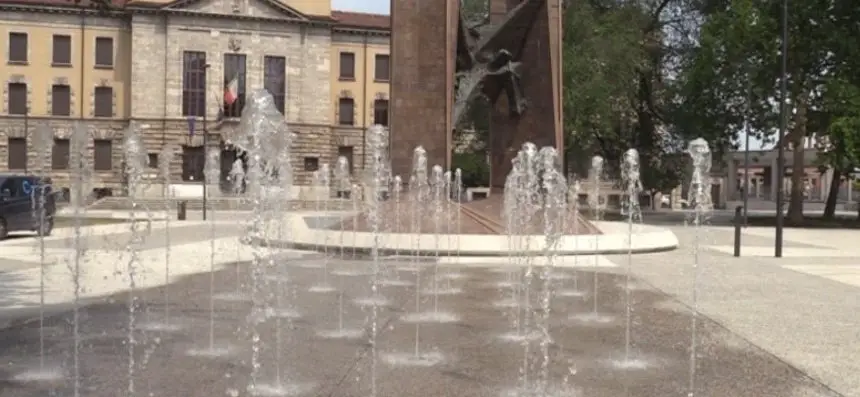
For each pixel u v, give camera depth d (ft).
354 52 212.43
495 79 63.05
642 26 136.77
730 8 114.73
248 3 195.31
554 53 62.64
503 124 64.49
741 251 60.64
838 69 105.29
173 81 191.42
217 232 77.87
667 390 18.89
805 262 52.26
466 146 153.38
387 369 20.42
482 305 31.37
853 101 99.09
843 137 98.89
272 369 20.30
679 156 147.13
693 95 116.67
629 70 125.70
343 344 23.56
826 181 241.76
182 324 26.84
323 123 203.51
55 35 192.44
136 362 21.17
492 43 62.64
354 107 212.43
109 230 78.28
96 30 193.77
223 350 22.68
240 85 196.44
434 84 59.41
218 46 194.18
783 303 33.04
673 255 54.75
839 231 96.27
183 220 104.06
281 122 33.99
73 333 25.12
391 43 60.03
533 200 58.29
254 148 31.96
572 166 150.82
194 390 18.28
